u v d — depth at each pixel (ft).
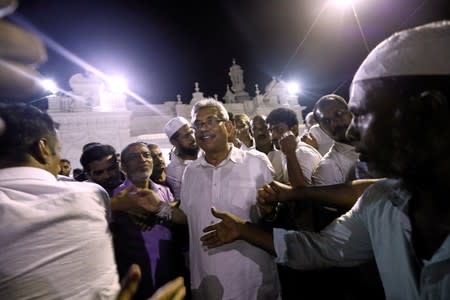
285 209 11.55
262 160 8.47
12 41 1.47
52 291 3.08
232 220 5.33
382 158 3.05
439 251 2.87
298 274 12.91
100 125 45.85
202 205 7.95
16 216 3.14
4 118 3.66
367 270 8.99
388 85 2.84
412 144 2.77
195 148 13.85
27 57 1.58
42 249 3.13
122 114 46.70
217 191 7.88
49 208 3.34
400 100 2.78
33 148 3.85
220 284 7.47
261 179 8.14
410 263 3.23
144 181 9.31
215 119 8.01
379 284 8.66
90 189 3.98
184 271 9.88
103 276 3.53
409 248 3.26
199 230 7.93
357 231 4.17
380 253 3.69
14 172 3.57
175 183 13.16
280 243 4.79
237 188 7.88
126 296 2.93
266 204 6.77
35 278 3.01
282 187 6.49
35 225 3.15
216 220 7.75
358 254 4.28
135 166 9.16
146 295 7.86
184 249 10.59
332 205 6.07
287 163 8.68
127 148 9.37
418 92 2.71
